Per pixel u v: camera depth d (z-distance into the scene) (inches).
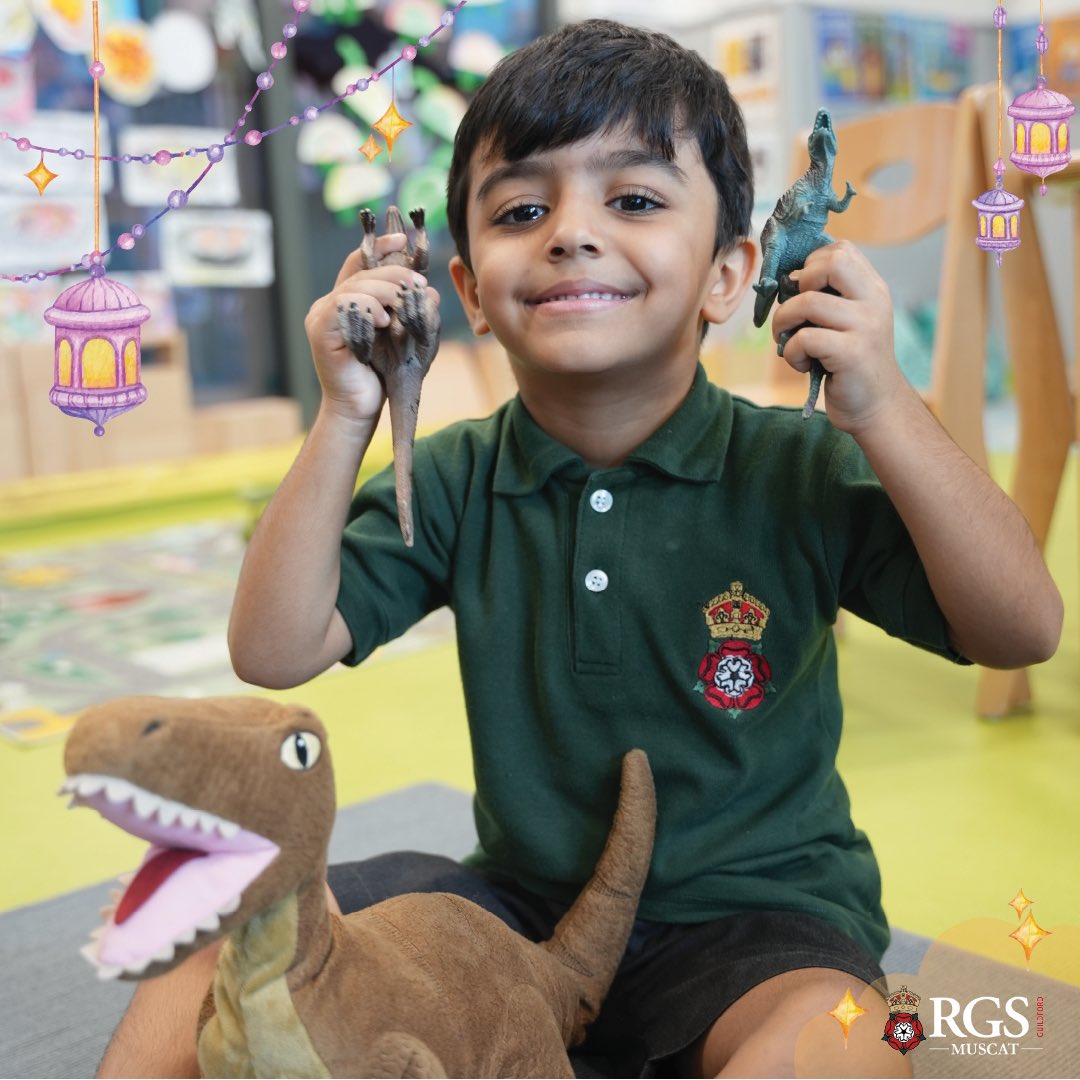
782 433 35.9
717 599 34.9
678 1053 32.2
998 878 52.2
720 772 34.4
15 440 131.6
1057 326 71.4
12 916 52.4
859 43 176.6
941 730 70.4
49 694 80.4
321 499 32.7
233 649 34.4
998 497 31.4
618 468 35.6
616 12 175.8
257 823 22.8
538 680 35.7
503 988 28.3
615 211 33.5
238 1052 24.6
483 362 163.5
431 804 62.0
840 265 29.6
